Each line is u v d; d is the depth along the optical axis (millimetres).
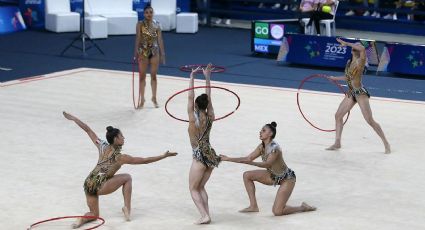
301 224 18594
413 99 35781
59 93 34969
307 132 28562
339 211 19719
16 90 35344
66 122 29328
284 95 35812
